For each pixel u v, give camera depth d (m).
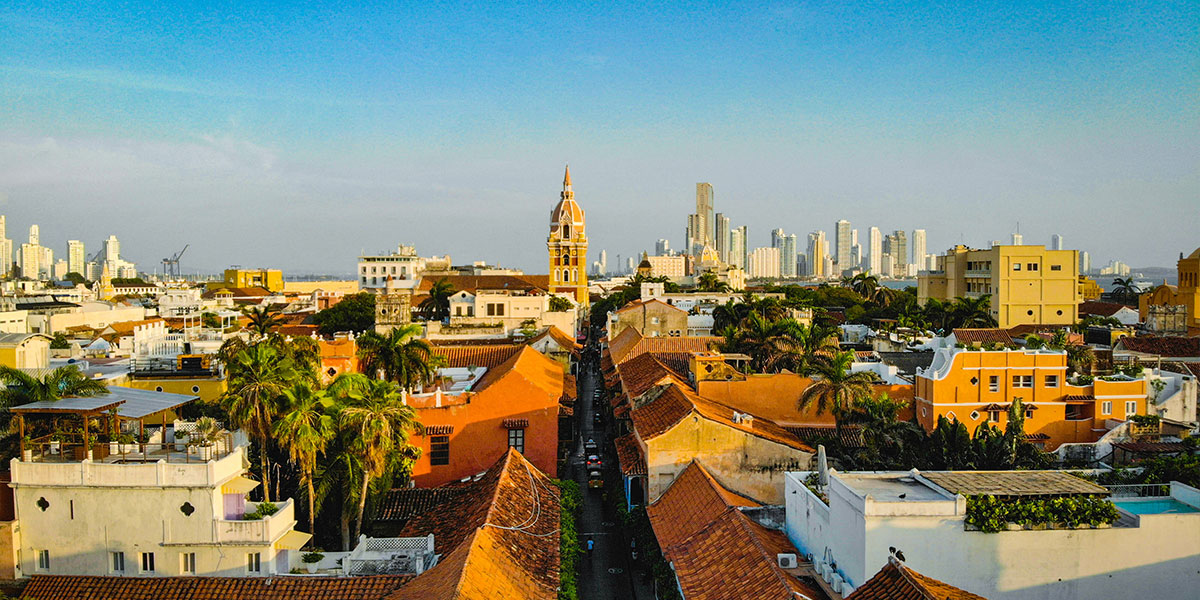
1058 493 32.03
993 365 56.31
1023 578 30.56
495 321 108.81
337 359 67.88
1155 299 122.19
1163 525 30.83
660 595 37.97
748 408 56.38
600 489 58.53
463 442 57.19
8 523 36.47
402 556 39.22
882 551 30.31
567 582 37.81
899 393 59.97
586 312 172.62
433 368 71.44
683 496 42.66
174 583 34.72
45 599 34.16
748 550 34.31
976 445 46.16
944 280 145.88
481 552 34.09
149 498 36.75
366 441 42.53
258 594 34.22
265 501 41.31
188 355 57.72
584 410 87.88
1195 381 57.44
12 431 38.66
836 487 33.78
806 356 62.75
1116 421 56.06
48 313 114.88
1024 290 124.62
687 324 99.69
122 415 39.84
